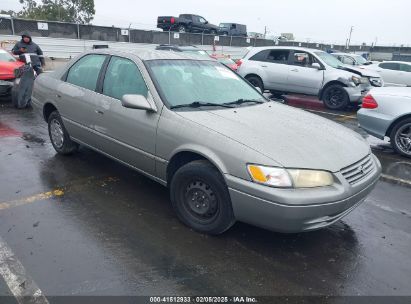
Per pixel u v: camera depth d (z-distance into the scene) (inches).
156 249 125.5
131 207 154.3
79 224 139.2
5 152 213.9
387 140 295.0
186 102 147.9
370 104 254.4
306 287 110.8
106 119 163.8
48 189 167.8
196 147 128.2
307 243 134.0
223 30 1455.5
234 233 137.3
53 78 203.9
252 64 474.0
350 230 145.6
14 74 331.0
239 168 117.6
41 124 283.9
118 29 902.4
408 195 184.4
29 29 790.5
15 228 134.5
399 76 597.9
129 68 161.2
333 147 129.4
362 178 128.8
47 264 115.2
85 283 107.6
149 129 144.2
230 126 131.3
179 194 138.0
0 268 112.6
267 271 117.1
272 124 138.9
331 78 418.0
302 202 111.0
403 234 144.7
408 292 110.9
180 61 168.9
